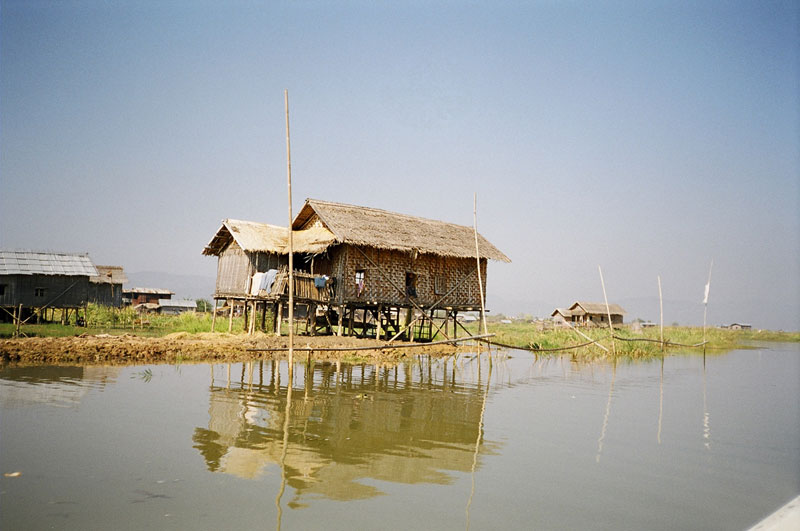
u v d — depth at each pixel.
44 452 8.36
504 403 14.02
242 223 29.30
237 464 8.22
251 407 12.02
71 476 7.46
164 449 8.75
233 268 29.69
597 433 11.20
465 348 28.36
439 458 9.02
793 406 15.41
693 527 6.70
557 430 11.30
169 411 11.24
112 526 6.02
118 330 32.06
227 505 6.73
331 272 28.31
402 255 29.25
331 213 28.09
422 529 6.32
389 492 7.42
